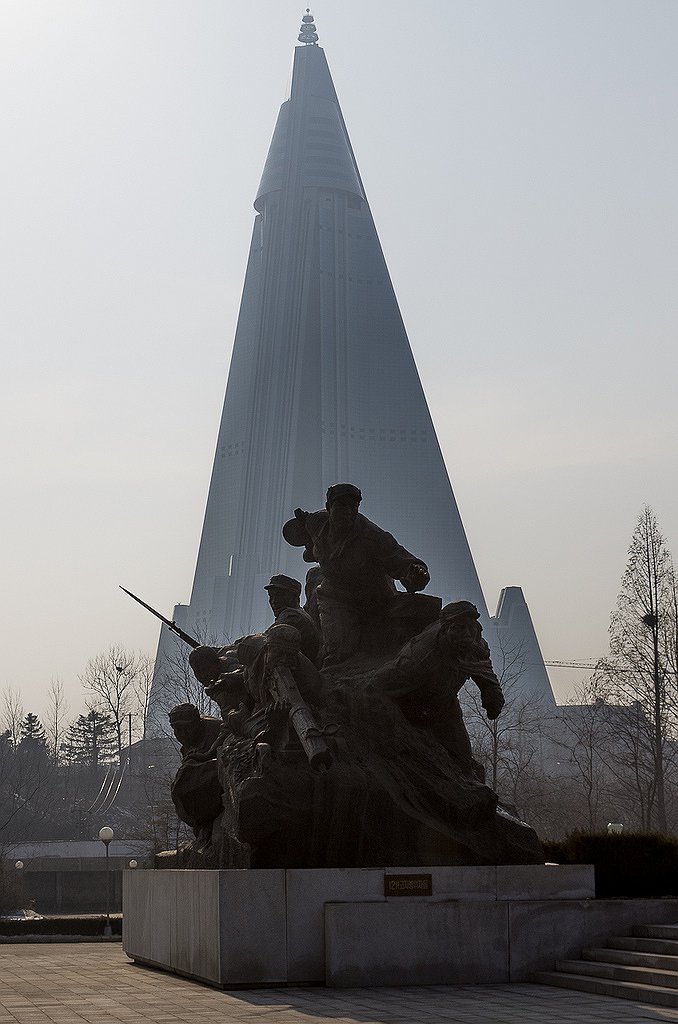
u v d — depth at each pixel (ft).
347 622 68.18
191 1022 45.21
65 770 453.58
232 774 62.28
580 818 250.98
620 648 200.03
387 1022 44.32
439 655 62.08
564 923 59.11
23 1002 53.11
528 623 631.97
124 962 77.46
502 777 224.12
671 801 240.94
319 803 58.95
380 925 56.85
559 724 334.03
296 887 57.11
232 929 56.44
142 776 301.84
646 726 199.93
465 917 57.93
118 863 279.28
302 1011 47.85
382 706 62.49
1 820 370.53
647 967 54.44
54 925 161.07
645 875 76.02
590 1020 44.16
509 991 54.19
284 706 60.64
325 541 68.69
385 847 59.67
